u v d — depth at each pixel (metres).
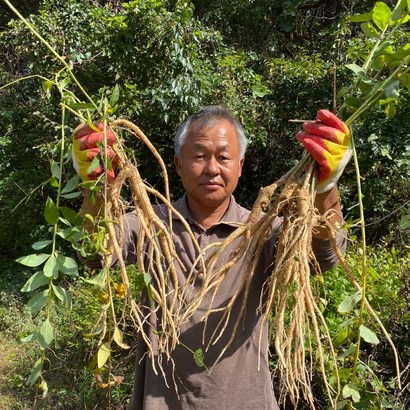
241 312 1.40
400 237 4.40
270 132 6.03
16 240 6.93
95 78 5.91
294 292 1.32
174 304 1.46
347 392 1.32
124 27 5.44
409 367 2.78
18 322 4.85
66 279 4.48
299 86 5.75
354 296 1.36
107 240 1.38
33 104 6.69
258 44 7.28
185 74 5.43
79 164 1.32
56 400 3.66
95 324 1.40
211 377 1.51
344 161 1.33
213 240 1.60
